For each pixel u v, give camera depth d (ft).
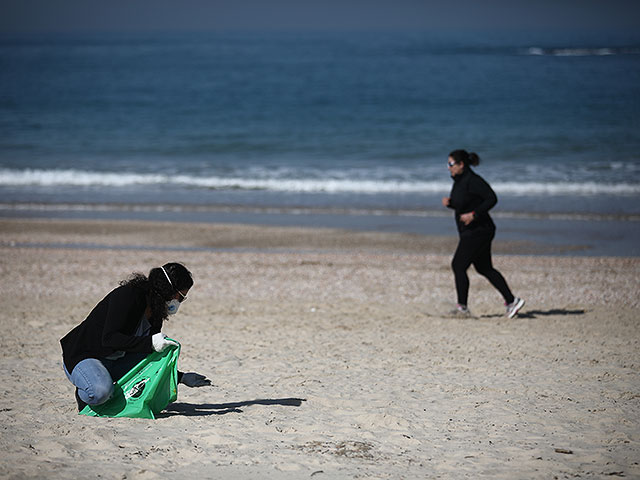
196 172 145.07
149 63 531.09
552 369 42.52
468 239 56.03
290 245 92.63
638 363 44.04
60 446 25.70
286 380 39.55
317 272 77.66
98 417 29.94
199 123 216.33
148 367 29.66
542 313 61.05
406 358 45.55
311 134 193.47
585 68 434.30
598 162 150.61
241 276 75.82
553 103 253.03
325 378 40.14
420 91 305.12
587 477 23.52
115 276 75.41
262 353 46.85
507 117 219.41
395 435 28.84
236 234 98.22
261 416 31.60
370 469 24.44
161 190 130.11
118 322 27.86
